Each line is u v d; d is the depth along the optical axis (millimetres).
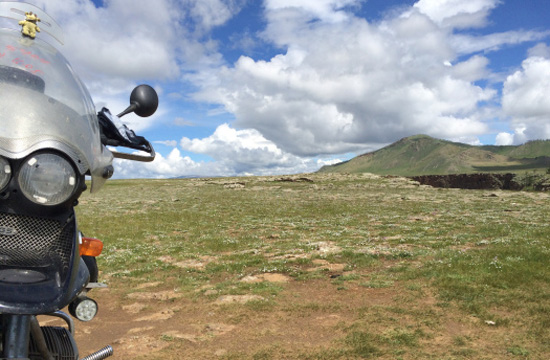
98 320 9359
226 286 12000
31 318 2377
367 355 6559
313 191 72438
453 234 21141
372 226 26391
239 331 8008
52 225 2141
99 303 10914
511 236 18906
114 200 53125
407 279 11648
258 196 60500
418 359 6375
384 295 10250
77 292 2359
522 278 10984
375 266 13773
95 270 3029
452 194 60312
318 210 39625
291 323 8391
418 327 7816
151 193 69875
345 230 24188
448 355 6516
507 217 29000
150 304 10648
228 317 8852
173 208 43125
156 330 8352
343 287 11055
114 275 14453
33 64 2182
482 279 11078
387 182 93500
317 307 9344
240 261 15977
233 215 36594
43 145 1902
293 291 11125
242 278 13125
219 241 22016
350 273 12828
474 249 15750
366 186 83938
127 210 40875
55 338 2850
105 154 2525
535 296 9469
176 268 15602
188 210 41031
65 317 3037
